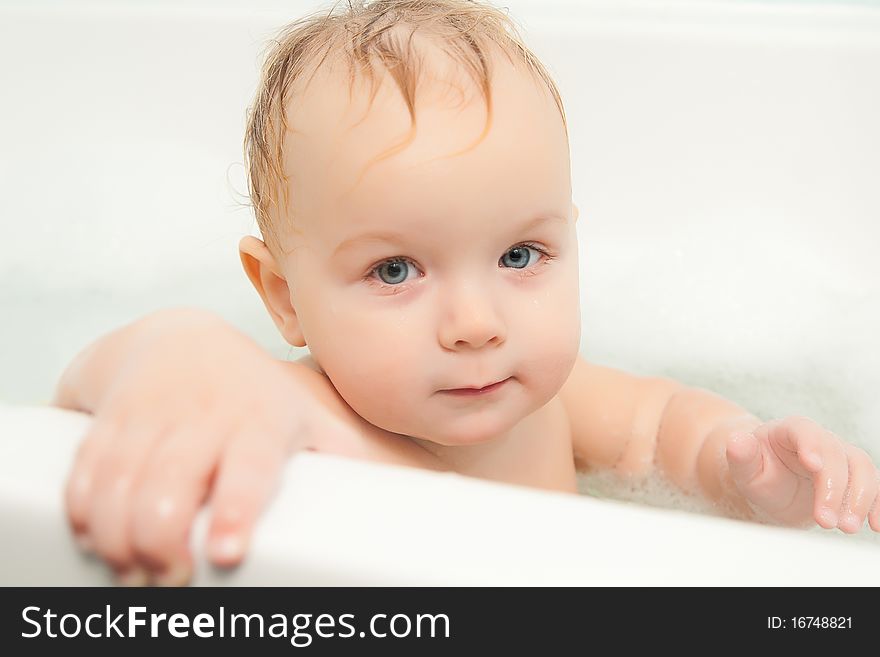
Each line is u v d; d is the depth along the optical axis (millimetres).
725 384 1221
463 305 692
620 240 1391
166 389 492
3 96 1406
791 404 1170
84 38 1409
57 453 477
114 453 451
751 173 1363
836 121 1340
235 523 425
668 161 1384
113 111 1410
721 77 1366
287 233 761
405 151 688
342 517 434
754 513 885
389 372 711
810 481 762
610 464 1011
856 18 1378
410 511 436
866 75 1337
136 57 1412
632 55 1378
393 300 708
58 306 1301
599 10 1404
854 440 1105
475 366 705
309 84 743
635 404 1011
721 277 1309
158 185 1381
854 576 414
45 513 447
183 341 545
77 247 1336
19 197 1364
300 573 418
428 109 699
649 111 1383
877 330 1212
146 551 424
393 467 473
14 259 1330
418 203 683
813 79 1347
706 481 930
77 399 604
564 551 417
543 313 723
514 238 709
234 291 1340
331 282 727
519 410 739
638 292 1324
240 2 1432
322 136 718
